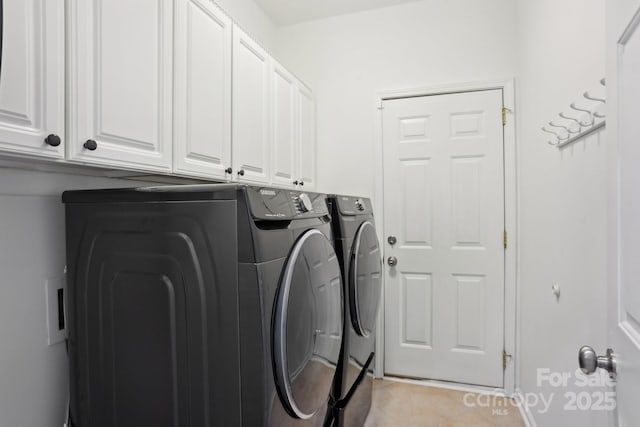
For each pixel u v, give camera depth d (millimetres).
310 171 2709
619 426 758
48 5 886
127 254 1059
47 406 1180
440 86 2512
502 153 2402
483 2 2428
